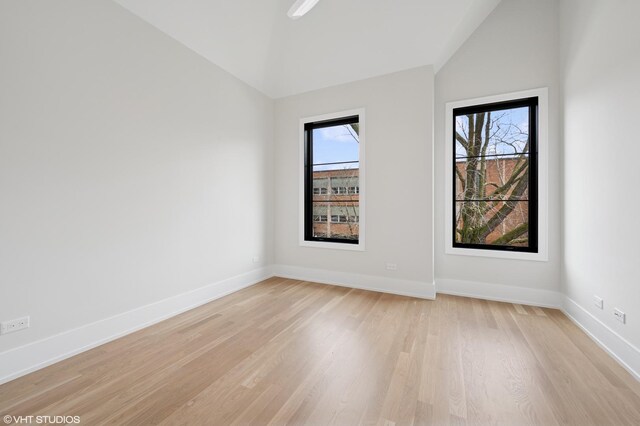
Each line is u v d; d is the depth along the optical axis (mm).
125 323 2391
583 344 2193
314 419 1402
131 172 2451
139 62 2502
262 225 4113
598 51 2240
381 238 3574
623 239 1945
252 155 3906
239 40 3217
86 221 2146
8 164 1757
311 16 3109
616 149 2025
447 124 3432
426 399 1551
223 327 2518
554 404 1511
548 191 2979
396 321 2635
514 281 3143
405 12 2857
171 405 1511
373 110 3605
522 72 3090
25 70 1821
